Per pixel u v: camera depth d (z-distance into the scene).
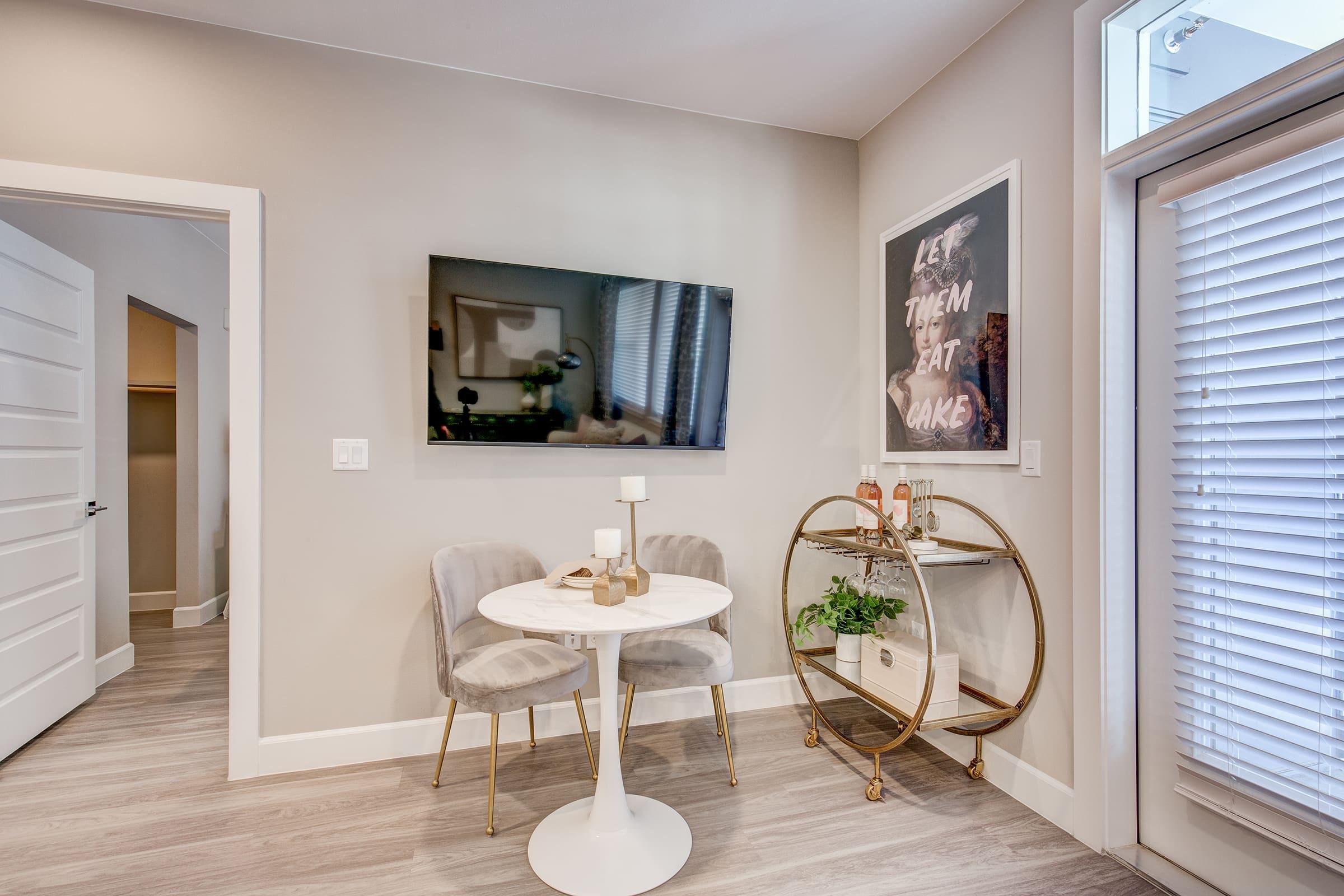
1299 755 1.36
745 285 2.71
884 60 2.31
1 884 1.57
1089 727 1.74
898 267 2.61
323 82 2.21
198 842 1.75
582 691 2.47
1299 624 1.36
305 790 2.02
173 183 2.04
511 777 2.11
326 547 2.20
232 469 2.09
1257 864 1.45
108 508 3.10
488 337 2.28
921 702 1.83
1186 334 1.59
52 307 2.50
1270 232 1.41
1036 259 1.95
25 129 1.93
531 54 2.26
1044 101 1.93
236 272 2.09
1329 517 1.31
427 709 2.29
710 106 2.61
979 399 2.16
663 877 1.60
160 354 4.41
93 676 2.76
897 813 1.92
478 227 2.36
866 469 2.32
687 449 2.57
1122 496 1.71
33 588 2.38
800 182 2.81
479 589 2.17
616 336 2.44
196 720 2.59
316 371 2.19
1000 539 2.07
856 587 2.59
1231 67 1.51
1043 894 1.55
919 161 2.50
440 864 1.66
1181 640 1.61
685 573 2.38
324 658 2.19
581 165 2.49
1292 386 1.37
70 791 2.02
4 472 2.23
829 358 2.83
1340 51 1.24
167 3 1.99
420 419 2.30
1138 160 1.63
